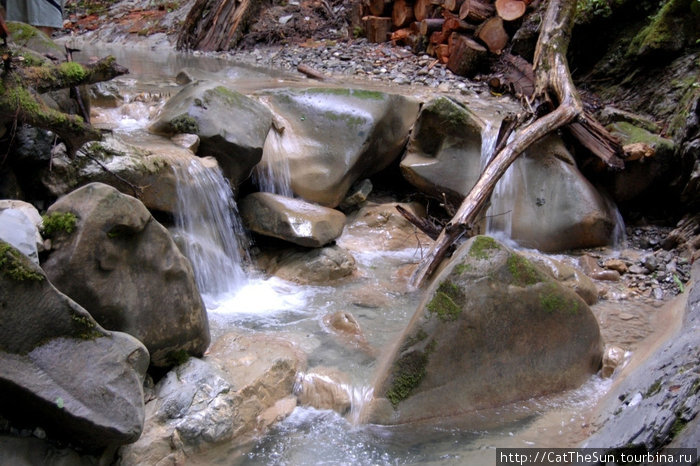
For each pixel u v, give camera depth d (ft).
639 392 10.79
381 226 20.77
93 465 9.62
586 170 21.98
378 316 15.57
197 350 12.42
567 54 28.09
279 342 13.64
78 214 10.62
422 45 33.60
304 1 41.50
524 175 21.17
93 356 9.38
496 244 12.80
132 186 14.61
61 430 9.23
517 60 29.07
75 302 9.46
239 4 39.24
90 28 45.65
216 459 10.62
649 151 20.62
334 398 12.09
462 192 21.62
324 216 18.37
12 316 8.71
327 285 17.22
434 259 17.48
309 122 21.58
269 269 17.95
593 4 26.81
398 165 23.63
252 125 18.79
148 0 47.57
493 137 21.58
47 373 8.91
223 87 19.17
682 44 23.80
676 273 18.31
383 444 11.12
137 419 9.52
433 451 10.94
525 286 12.64
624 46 26.48
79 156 14.62
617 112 23.34
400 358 11.91
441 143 22.09
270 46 38.24
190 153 17.10
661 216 21.79
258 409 11.62
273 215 17.95
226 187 17.69
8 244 8.79
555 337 12.81
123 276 11.00
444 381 11.97
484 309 12.28
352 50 34.91
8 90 12.12
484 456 10.77
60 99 15.67
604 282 18.26
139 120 19.90
